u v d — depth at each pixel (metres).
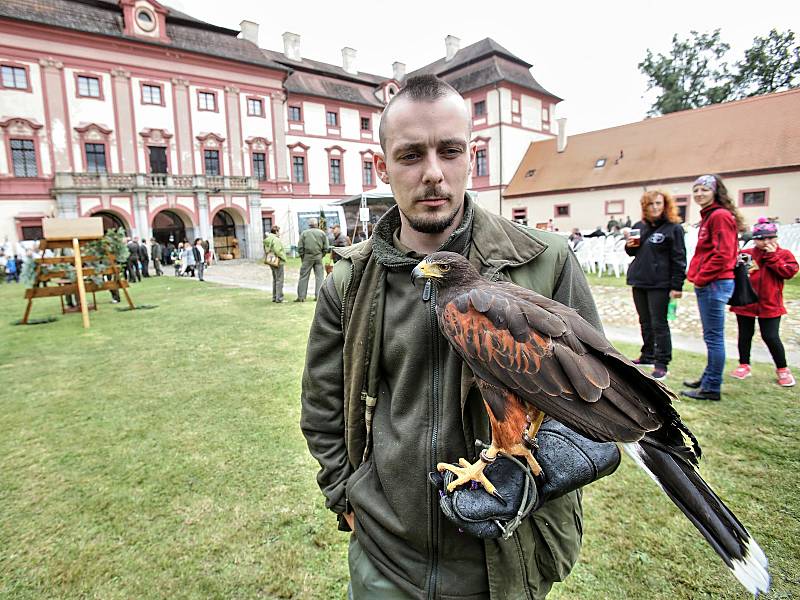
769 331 4.70
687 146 28.31
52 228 9.27
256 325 8.99
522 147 39.91
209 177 32.53
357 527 1.55
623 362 1.20
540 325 1.21
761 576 1.05
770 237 4.54
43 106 27.59
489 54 39.34
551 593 2.36
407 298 1.47
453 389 1.39
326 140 40.22
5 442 4.21
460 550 1.37
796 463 3.32
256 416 4.64
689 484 1.14
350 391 1.58
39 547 2.84
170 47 31.08
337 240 14.74
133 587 2.54
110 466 3.74
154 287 16.89
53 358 7.05
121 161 30.08
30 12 27.14
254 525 3.01
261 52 36.72
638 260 5.22
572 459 1.22
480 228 1.50
